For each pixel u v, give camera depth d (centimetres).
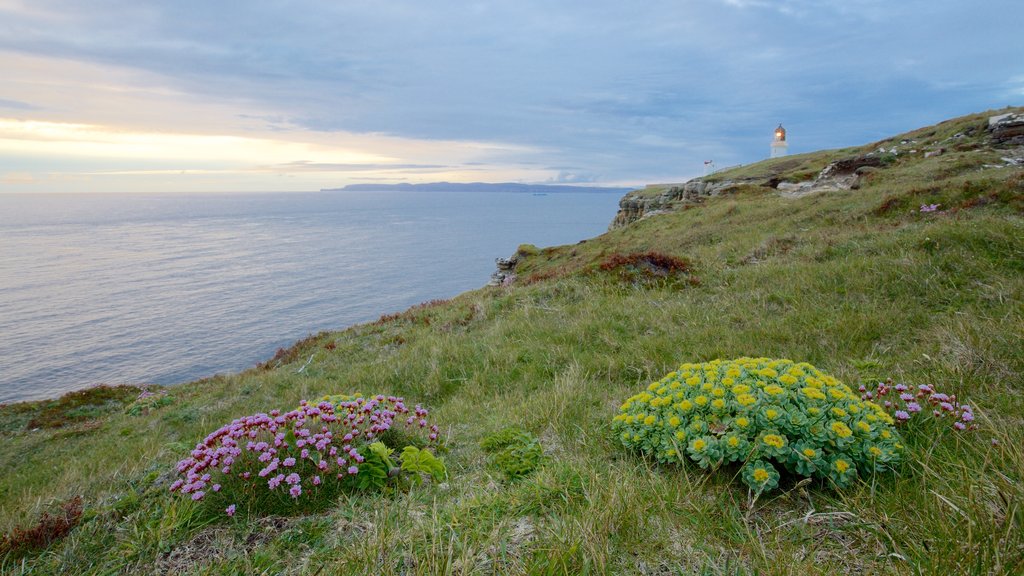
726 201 3316
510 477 396
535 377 763
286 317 17125
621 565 272
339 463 376
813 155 5841
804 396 376
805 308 827
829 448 349
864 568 269
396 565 276
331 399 532
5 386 9819
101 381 10019
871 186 2278
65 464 1034
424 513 339
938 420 416
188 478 359
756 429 362
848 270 956
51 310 19138
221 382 1741
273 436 414
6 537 338
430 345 1073
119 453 991
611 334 859
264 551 306
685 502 330
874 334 689
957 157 2394
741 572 264
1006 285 771
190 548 318
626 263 1280
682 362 688
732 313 867
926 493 311
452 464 444
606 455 429
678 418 394
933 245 1003
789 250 1315
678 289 1127
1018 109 3114
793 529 307
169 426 1132
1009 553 246
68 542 337
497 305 1298
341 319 16725
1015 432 388
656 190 6303
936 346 614
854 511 314
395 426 490
